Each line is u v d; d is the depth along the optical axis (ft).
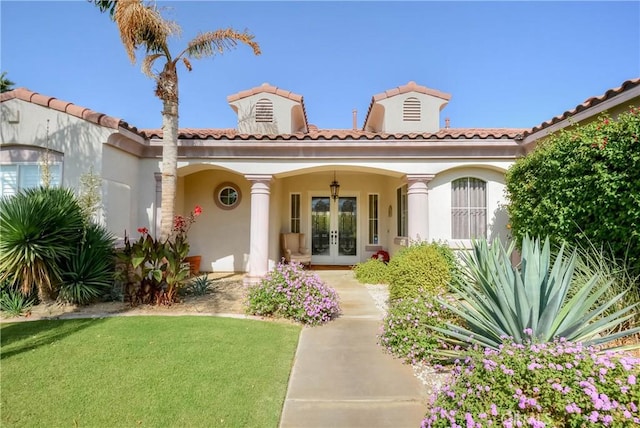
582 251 18.94
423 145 30.48
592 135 18.75
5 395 11.33
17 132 26.37
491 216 31.76
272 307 21.15
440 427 8.63
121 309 22.67
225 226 40.75
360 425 10.33
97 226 25.48
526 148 30.25
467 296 16.06
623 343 14.62
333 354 15.81
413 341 15.08
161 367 13.51
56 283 23.21
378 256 42.80
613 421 7.27
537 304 12.48
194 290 27.50
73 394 11.42
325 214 47.83
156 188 31.65
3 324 19.04
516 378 8.58
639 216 16.02
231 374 13.05
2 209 21.81
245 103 41.68
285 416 10.76
